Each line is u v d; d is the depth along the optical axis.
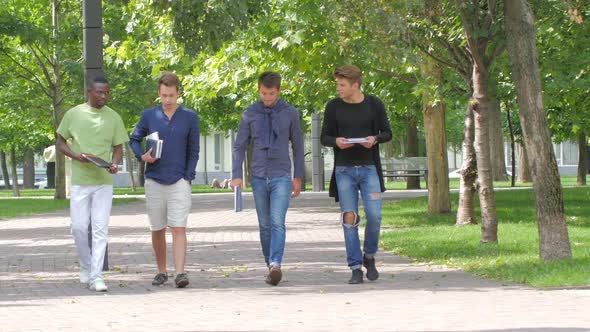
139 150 15.06
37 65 54.19
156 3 17.81
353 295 13.17
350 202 14.85
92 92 15.06
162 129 14.97
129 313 11.84
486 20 19.73
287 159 14.78
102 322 11.11
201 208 41.88
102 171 15.02
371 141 14.69
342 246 21.72
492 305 11.83
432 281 14.67
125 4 20.33
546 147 16.19
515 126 62.97
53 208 44.00
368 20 17.84
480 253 18.66
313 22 26.12
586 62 29.39
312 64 27.06
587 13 27.08
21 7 51.91
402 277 15.38
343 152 14.92
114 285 15.21
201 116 62.59
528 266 15.45
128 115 49.53
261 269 17.19
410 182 59.28
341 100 15.05
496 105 62.03
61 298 13.57
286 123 14.77
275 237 14.62
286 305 12.27
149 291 14.29
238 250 21.27
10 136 75.06
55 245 23.77
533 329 9.93
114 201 49.44
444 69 29.55
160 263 15.15
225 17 17.42
